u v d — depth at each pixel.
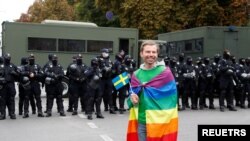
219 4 32.84
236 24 32.41
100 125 11.62
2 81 12.73
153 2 31.58
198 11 31.73
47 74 13.35
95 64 12.95
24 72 13.16
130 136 4.33
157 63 4.34
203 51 21.20
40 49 19.98
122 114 14.14
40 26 19.97
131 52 21.28
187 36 22.88
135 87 4.29
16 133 10.38
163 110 4.16
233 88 15.91
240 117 13.52
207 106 16.92
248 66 16.50
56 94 13.67
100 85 13.09
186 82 15.53
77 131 10.62
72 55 20.39
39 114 13.48
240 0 31.33
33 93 13.56
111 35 20.95
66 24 20.41
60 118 13.07
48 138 9.67
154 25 31.41
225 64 15.33
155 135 4.14
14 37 19.66
